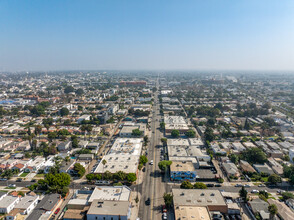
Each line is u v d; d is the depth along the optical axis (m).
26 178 131.25
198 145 176.88
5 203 101.31
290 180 122.44
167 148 169.38
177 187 120.94
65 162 145.25
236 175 131.75
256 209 98.25
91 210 91.38
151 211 100.75
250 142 186.62
